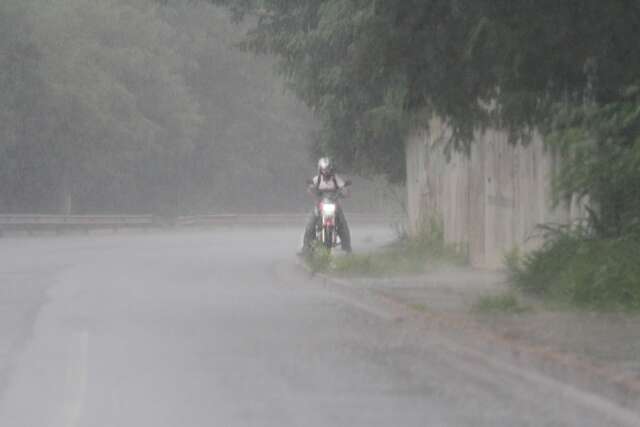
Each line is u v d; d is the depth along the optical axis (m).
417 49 42.47
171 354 38.03
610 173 43.19
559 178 45.44
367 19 42.31
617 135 44.09
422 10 40.94
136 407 29.28
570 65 43.19
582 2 40.09
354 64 45.59
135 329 44.47
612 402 29.19
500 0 39.97
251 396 30.64
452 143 53.09
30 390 31.67
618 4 40.09
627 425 27.06
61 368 35.28
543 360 33.50
